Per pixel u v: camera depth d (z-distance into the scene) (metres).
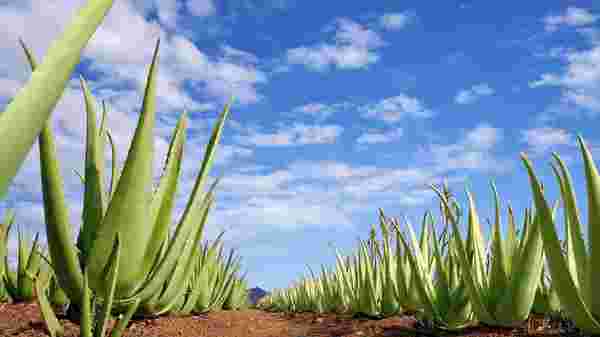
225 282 7.91
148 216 2.19
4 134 0.89
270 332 5.83
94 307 2.14
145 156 2.09
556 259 2.91
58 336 2.26
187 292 6.18
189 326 4.79
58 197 2.11
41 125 0.95
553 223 2.88
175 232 2.37
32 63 1.71
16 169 0.93
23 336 3.35
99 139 2.48
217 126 2.50
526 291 3.48
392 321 5.40
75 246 2.33
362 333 4.92
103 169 2.49
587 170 2.84
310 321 7.13
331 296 8.75
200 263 6.52
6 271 5.18
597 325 2.86
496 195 3.69
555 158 3.12
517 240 3.83
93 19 1.00
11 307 4.79
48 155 2.07
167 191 2.35
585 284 3.02
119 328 2.12
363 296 6.18
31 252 5.24
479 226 3.99
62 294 4.64
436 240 4.17
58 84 0.96
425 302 4.12
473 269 3.86
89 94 2.46
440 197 3.74
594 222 2.84
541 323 3.65
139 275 2.25
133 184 2.10
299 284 11.97
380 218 5.77
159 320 4.61
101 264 2.16
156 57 2.04
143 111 2.05
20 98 0.92
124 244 2.15
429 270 4.93
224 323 5.88
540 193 2.91
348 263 7.57
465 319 3.92
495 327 3.65
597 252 2.84
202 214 3.20
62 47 0.96
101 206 2.41
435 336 3.99
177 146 2.40
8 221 5.23
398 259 5.21
